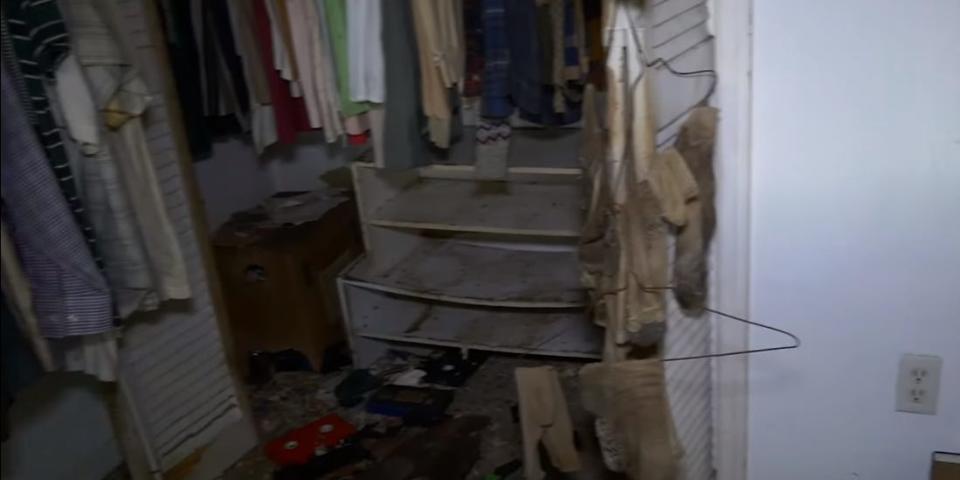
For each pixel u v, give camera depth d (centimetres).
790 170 141
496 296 233
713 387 163
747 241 148
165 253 163
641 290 121
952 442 152
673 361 138
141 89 151
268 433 229
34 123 114
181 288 167
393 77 192
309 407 241
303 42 213
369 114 205
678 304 138
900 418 154
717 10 133
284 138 237
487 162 211
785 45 133
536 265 252
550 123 205
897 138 134
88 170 136
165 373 187
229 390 208
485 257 260
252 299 253
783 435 164
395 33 189
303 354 259
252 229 260
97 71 139
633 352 132
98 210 138
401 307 264
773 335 155
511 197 247
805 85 135
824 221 143
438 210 245
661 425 125
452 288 240
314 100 219
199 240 193
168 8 226
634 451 126
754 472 171
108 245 141
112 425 181
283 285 247
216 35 233
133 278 145
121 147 152
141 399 181
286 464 208
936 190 135
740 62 135
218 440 206
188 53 233
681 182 124
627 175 116
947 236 137
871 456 160
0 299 102
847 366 153
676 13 123
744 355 157
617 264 120
